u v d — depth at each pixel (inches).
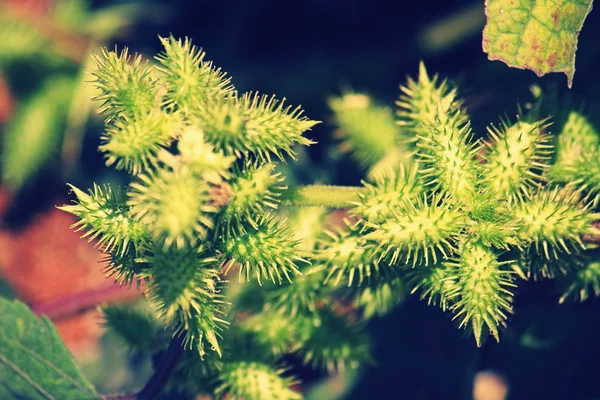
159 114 12.9
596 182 14.4
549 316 16.1
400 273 14.3
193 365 14.7
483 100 17.2
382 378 18.6
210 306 13.2
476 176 13.6
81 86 19.9
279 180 13.3
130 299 18.1
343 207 14.5
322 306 15.7
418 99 14.9
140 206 12.5
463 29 19.7
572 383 17.4
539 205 13.5
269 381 15.0
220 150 12.8
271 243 13.3
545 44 14.4
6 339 15.4
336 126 19.7
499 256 13.9
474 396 17.8
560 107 15.0
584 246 14.1
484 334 16.0
